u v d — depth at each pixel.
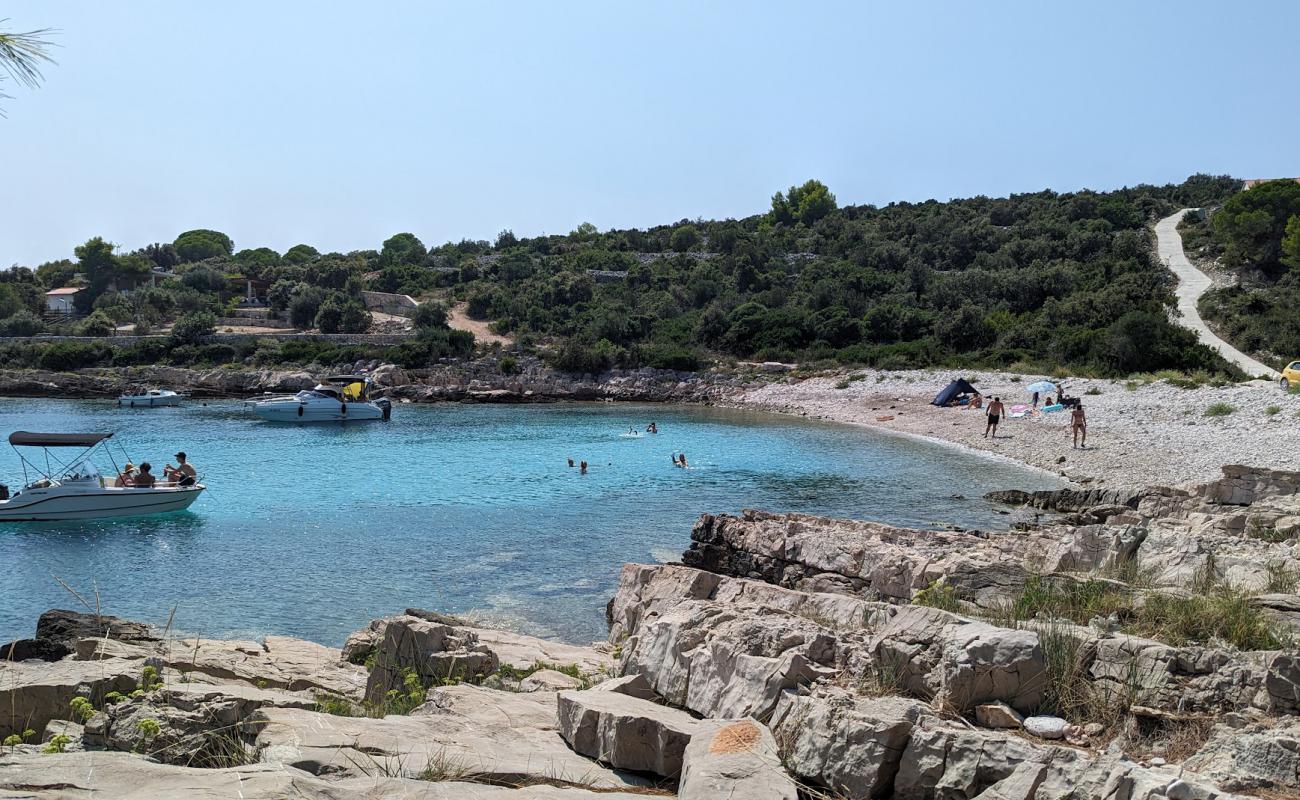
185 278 112.06
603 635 18.45
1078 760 6.17
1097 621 10.20
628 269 109.00
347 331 91.88
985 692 7.95
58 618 16.50
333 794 5.74
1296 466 31.62
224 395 73.38
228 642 16.08
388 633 12.81
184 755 6.81
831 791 6.96
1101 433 42.56
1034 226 99.06
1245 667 7.96
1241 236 81.75
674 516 29.53
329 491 34.19
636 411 64.81
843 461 40.75
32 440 29.69
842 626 10.99
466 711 9.23
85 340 83.69
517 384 74.00
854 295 82.94
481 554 24.91
